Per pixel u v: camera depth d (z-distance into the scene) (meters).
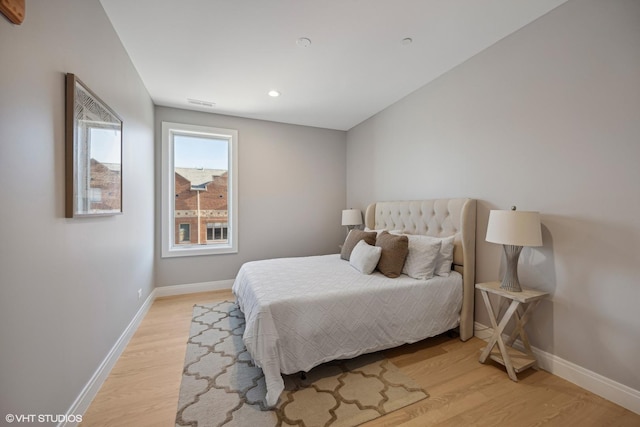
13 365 0.98
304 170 4.38
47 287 1.19
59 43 1.29
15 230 1.00
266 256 4.12
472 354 2.13
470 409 1.53
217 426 1.40
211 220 3.91
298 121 4.17
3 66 0.94
